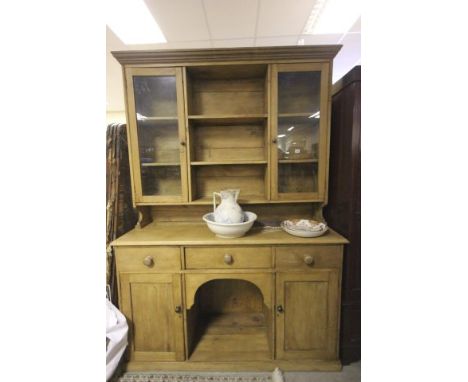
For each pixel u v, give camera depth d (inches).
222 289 66.9
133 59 48.3
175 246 47.5
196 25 65.3
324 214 60.6
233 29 67.8
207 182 62.0
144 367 49.6
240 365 49.3
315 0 56.9
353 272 49.6
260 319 64.6
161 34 70.9
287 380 46.9
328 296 47.9
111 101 133.8
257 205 61.0
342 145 51.8
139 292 48.6
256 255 47.5
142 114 52.1
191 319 54.9
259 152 61.1
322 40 75.0
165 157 54.3
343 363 50.3
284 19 63.7
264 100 56.5
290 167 53.6
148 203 53.3
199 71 53.2
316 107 50.6
